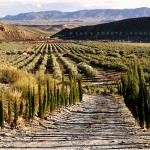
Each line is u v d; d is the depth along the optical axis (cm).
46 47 15850
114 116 2478
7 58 8988
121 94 4216
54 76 5566
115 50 11725
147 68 5912
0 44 17975
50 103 2505
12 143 1311
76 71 6378
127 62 7706
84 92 4884
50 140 1377
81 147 1223
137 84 2208
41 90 2220
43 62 8094
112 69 7175
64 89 3061
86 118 2358
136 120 2094
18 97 2172
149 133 1609
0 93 1755
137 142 1329
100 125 1970
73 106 3175
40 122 2077
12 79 3206
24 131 1700
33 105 2052
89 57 9544
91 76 6362
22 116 2048
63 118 2348
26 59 9006
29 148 1202
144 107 1884
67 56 10806
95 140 1372
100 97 4331
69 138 1423
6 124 1838
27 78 3066
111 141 1347
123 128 1831
